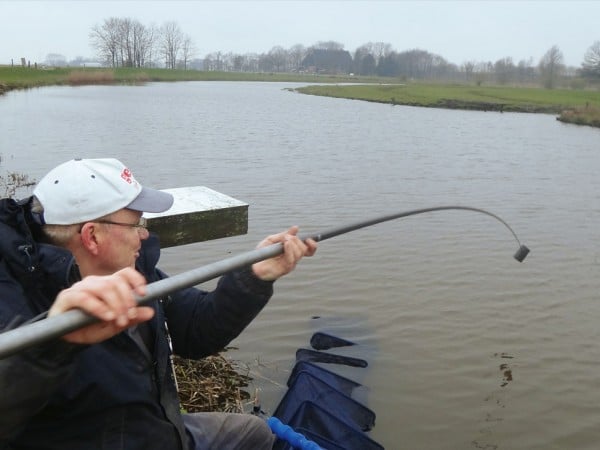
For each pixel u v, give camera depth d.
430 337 5.96
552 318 6.50
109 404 1.97
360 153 18.97
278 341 5.72
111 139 20.02
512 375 5.34
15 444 1.94
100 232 2.08
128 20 102.25
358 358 5.45
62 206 2.05
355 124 30.00
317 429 3.93
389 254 8.33
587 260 8.41
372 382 5.12
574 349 5.86
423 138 24.28
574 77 87.00
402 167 16.33
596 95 62.22
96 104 35.31
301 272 7.49
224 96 52.00
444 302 6.79
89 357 1.95
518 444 4.49
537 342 5.96
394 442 4.43
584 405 4.98
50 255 1.89
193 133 22.94
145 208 2.17
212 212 4.11
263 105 42.06
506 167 17.02
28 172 13.34
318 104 45.31
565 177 15.58
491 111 45.28
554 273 7.85
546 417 4.81
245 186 12.93
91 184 2.07
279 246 2.04
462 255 8.41
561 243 9.21
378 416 4.68
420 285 7.25
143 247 2.39
